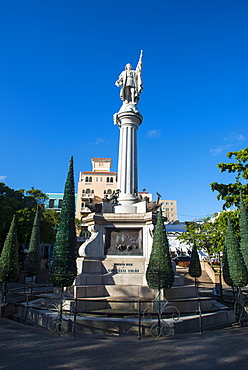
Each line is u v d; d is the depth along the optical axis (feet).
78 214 211.61
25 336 25.39
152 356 20.44
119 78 58.13
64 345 22.86
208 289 68.85
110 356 20.35
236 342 24.18
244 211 44.68
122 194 50.39
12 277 37.86
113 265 42.04
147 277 31.76
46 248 173.17
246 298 40.29
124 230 44.32
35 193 150.82
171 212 419.13
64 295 37.37
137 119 54.85
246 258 42.11
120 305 35.70
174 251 165.48
